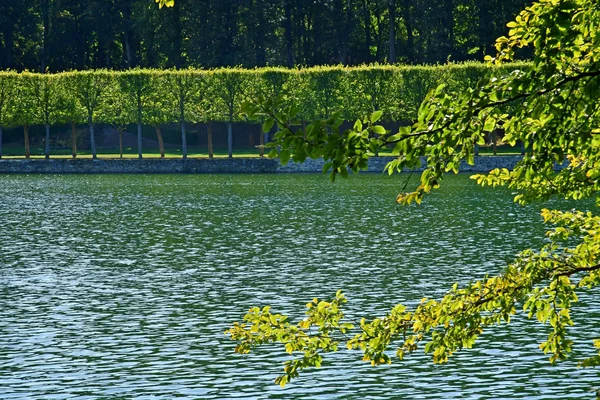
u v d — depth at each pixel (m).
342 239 73.38
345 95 149.00
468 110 11.80
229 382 34.62
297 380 34.81
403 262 61.44
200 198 109.56
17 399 32.62
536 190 17.09
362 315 45.00
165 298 50.16
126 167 150.38
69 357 38.06
